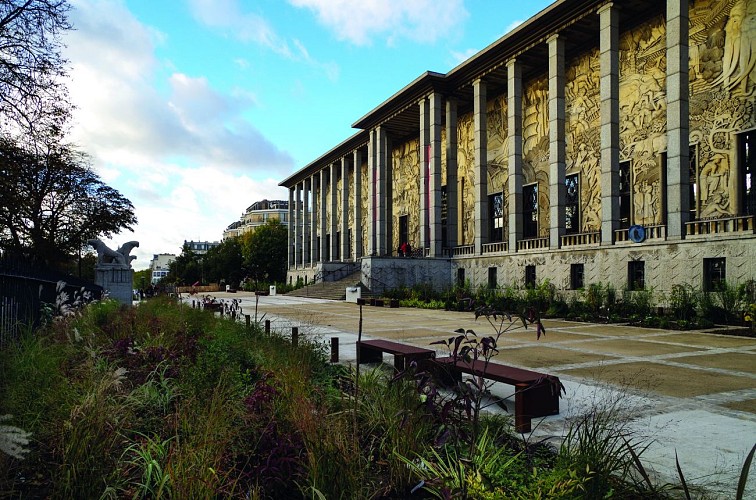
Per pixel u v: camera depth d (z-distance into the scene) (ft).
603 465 11.57
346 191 184.85
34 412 15.31
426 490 12.61
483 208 114.93
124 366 23.71
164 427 15.96
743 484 7.37
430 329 56.08
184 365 23.39
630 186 87.30
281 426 14.90
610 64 82.58
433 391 13.16
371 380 20.52
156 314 46.34
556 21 92.48
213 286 295.89
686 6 72.38
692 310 62.39
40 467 13.43
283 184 253.85
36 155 75.15
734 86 71.82
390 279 122.21
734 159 71.46
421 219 130.82
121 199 122.83
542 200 105.70
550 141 94.07
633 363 33.63
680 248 69.56
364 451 14.57
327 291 140.67
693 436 18.47
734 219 64.08
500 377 21.04
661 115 81.92
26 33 59.41
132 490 12.37
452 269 123.65
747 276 61.41
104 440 13.15
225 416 14.57
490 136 123.65
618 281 78.54
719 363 33.65
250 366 25.20
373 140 156.87
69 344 27.30
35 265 39.22
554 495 10.56
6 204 82.69
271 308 96.99
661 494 11.76
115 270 79.66
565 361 34.50
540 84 107.65
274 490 13.02
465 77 119.34
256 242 282.77
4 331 26.40
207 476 11.22
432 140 125.59
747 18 70.28
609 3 82.89
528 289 92.22
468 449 14.29
